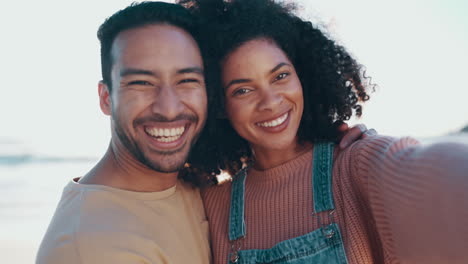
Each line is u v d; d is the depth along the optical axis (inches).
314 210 25.6
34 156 319.9
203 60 27.0
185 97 25.4
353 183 25.1
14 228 132.1
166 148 25.3
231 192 29.4
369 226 24.5
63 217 23.8
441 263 16.2
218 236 28.2
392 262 21.5
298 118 28.2
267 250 25.9
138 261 22.8
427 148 18.3
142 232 24.0
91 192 24.6
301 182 27.1
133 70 24.8
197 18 27.3
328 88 30.6
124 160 26.0
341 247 24.1
